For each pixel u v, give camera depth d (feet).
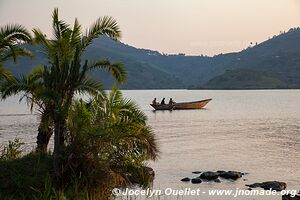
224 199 73.10
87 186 50.37
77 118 54.65
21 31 69.77
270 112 369.30
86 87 56.95
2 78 70.33
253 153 134.72
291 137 184.75
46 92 53.98
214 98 649.61
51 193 47.93
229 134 197.98
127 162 57.00
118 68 66.85
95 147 53.72
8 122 229.45
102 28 63.10
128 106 60.64
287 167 107.96
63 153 54.29
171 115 329.52
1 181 50.49
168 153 132.16
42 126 62.90
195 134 196.54
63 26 61.16
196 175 95.35
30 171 53.01
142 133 56.29
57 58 56.44
